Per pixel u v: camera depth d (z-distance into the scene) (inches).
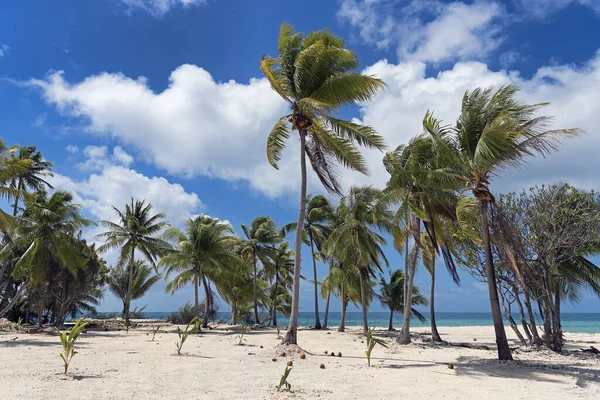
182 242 1222.3
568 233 684.7
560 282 820.6
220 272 1289.4
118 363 448.8
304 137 625.9
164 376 372.2
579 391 358.0
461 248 770.8
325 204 1473.9
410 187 727.1
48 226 1050.1
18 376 348.8
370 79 575.5
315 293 1534.2
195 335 991.0
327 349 705.0
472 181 585.3
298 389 331.0
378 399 307.1
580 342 1042.7
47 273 1104.8
